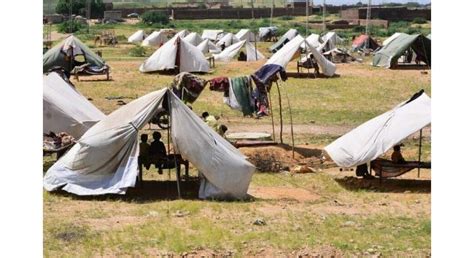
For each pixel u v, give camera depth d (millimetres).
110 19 135875
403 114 22188
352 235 16266
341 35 97875
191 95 25344
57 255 14578
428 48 58969
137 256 14664
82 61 56281
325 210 18766
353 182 22281
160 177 22344
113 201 19219
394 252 15047
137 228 16578
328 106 38625
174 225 16938
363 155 21750
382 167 21922
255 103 26172
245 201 19594
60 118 23016
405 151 26734
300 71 54562
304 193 20906
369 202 19781
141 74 52844
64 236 15859
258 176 23094
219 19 136125
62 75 27734
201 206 18734
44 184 20016
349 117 35469
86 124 23156
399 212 18609
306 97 41500
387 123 22062
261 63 62188
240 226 16953
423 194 20734
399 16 122438
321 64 51250
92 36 100312
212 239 15680
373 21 116500
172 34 97625
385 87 46438
